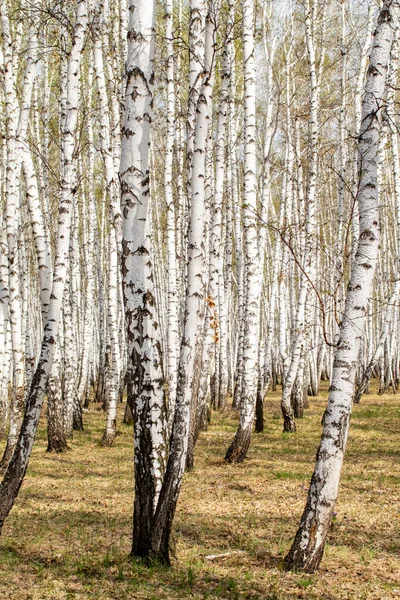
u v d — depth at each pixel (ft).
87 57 67.72
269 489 33.63
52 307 25.70
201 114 22.95
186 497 31.96
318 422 63.21
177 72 63.26
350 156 64.44
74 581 20.06
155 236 105.81
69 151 28.78
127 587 19.24
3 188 56.49
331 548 23.80
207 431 57.77
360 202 21.11
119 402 89.86
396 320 101.45
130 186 21.27
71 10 47.21
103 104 47.11
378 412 71.92
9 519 27.94
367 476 37.47
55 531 25.89
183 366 21.11
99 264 89.92
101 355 91.50
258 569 21.40
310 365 98.63
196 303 21.47
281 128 78.33
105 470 39.81
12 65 38.78
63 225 26.99
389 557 23.00
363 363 106.42
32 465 41.73
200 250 22.07
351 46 67.21
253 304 41.42
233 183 67.46
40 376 24.70
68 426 54.70
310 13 61.21
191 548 23.58
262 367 58.54
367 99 21.29
